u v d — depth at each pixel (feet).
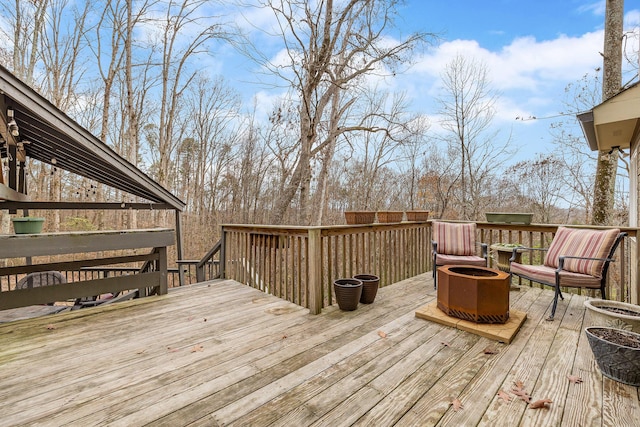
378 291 12.85
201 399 5.68
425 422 5.05
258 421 5.10
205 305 11.28
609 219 18.22
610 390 5.85
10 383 6.20
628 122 11.42
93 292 10.79
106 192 47.62
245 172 53.36
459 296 9.15
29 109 8.80
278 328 9.01
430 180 46.55
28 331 8.82
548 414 5.21
